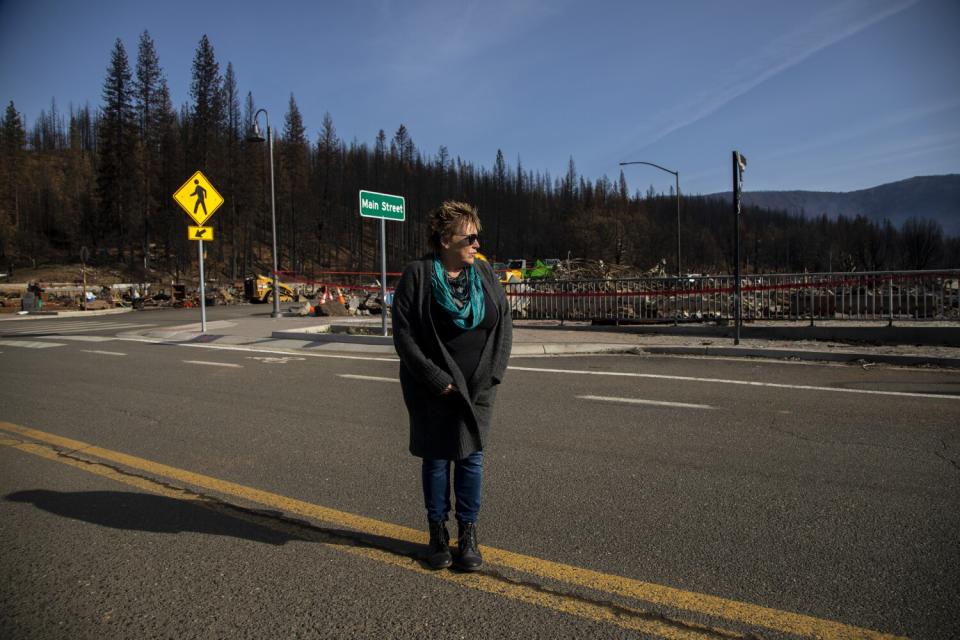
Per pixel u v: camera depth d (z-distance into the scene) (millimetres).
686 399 7047
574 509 3826
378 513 3844
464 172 130375
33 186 92875
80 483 4445
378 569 3076
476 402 3111
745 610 2633
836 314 11906
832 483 4219
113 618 2633
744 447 5105
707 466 4629
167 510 3914
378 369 9836
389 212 12844
